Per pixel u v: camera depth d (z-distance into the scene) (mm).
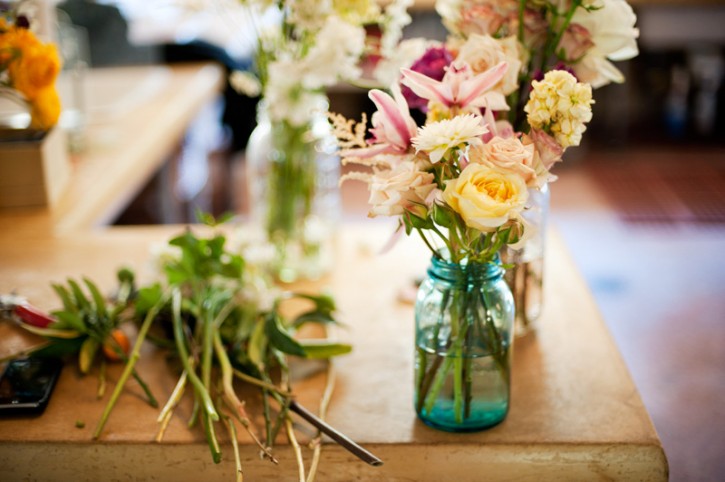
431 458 1088
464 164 992
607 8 1166
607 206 3779
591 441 1095
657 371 2174
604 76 1210
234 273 1334
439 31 4359
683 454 1693
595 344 1348
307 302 1512
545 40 1223
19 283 1570
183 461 1101
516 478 1087
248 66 3467
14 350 1345
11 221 1861
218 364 1270
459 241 1014
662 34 4664
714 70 4711
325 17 1366
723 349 2320
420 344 1104
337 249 1749
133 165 2215
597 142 4668
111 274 1603
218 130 3740
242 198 3902
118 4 3236
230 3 1550
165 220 3064
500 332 1085
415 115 2070
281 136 1529
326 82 1380
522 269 1338
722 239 3340
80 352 1290
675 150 4590
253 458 1093
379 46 1499
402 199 990
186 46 3387
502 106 1046
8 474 1104
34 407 1160
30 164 1896
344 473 1086
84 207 1933
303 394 1220
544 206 1320
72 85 2547
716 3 4410
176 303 1300
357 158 1064
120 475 1104
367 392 1223
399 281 1595
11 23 1449
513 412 1163
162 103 2789
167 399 1209
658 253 3211
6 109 1989
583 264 3119
